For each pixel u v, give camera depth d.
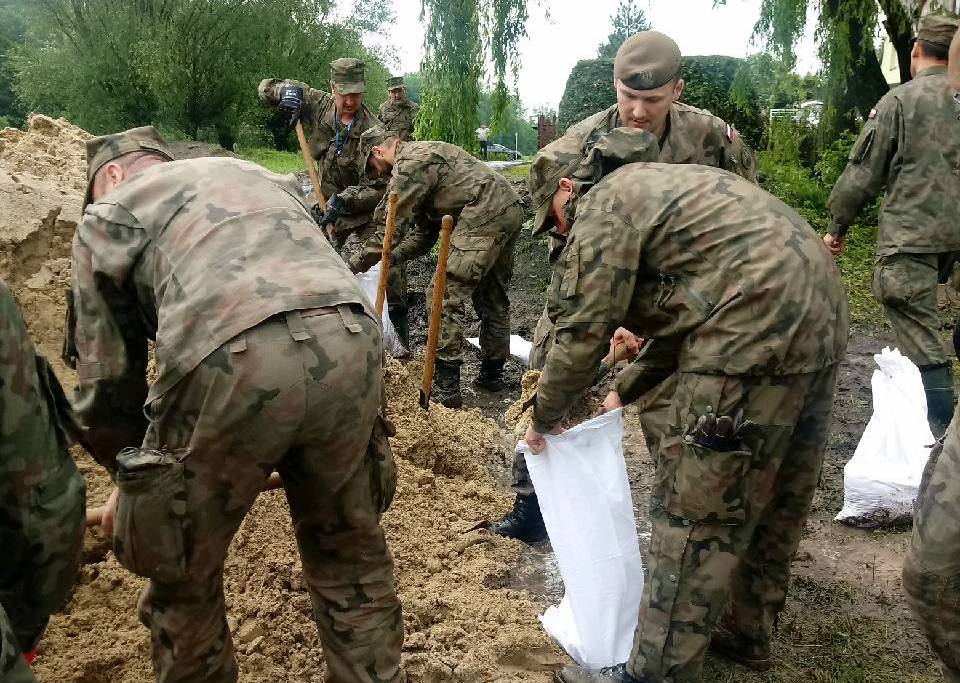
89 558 2.75
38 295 3.33
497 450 4.29
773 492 2.53
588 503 2.66
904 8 8.30
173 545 1.90
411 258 5.29
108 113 19.86
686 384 2.28
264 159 19.98
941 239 4.21
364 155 5.86
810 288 2.19
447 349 4.96
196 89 19.81
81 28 19.59
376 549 2.22
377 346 2.02
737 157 3.70
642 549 3.37
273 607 2.66
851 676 2.70
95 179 2.32
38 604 1.68
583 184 2.50
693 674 2.37
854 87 8.77
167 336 1.85
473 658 2.64
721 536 2.29
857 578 3.25
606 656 2.61
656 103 3.30
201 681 2.12
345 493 2.11
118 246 1.96
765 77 8.21
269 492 3.10
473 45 8.36
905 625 2.96
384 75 27.48
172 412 1.88
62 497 1.63
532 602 3.00
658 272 2.30
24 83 20.39
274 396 1.82
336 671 2.23
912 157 4.22
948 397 4.22
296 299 1.87
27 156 4.25
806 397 2.30
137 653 2.45
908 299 4.29
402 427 3.84
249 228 1.96
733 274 2.18
